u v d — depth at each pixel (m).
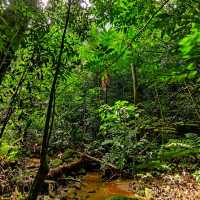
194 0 1.70
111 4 2.71
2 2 2.74
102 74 2.85
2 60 2.98
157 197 6.23
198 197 5.95
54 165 8.33
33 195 2.94
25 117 5.22
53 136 10.62
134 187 7.00
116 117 7.87
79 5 3.69
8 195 5.64
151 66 2.37
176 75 1.43
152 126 2.70
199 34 1.31
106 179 7.87
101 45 2.70
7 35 2.69
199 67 1.45
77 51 4.09
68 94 10.20
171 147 1.84
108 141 8.27
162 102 7.48
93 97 12.24
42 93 5.21
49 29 3.80
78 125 11.23
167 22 1.83
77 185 7.17
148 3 2.39
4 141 5.50
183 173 7.19
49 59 4.21
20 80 4.11
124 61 2.69
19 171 6.32
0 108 4.80
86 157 8.67
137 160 7.73
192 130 6.27
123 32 2.64
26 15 3.07
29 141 8.98
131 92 12.59
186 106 7.10
